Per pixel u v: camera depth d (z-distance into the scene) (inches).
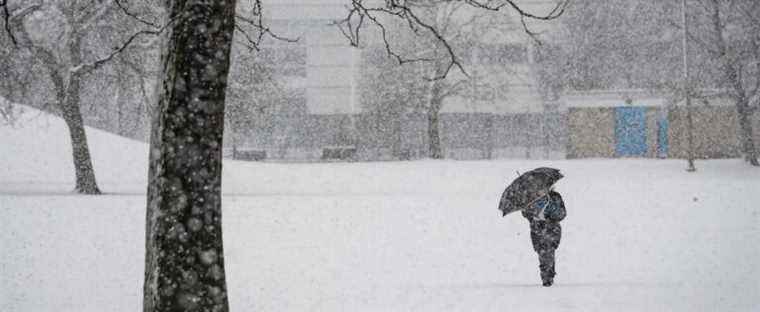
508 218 1601.9
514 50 5162.4
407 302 717.3
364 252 1111.6
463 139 5521.7
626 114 4247.0
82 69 2311.8
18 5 2032.5
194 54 508.4
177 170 505.4
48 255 1032.2
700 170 3474.4
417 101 4584.2
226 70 520.1
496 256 1069.8
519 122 5541.3
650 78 4825.3
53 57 2316.7
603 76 5044.3
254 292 782.5
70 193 2358.5
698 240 1161.4
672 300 703.1
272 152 5231.3
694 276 843.4
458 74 4562.0
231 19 523.5
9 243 1150.3
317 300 733.3
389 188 2746.1
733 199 1964.8
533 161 3826.3
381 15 4717.0
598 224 1411.2
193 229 503.5
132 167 2987.2
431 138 4584.2
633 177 3120.1
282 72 5344.5
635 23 4970.5
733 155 4138.8
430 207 1881.2
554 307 675.4
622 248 1099.3
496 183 2920.8
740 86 3754.9
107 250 1090.1
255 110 3629.4
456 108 5433.1
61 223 1438.2
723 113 4124.0
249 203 2028.8
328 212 1755.7
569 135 4279.0
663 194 2162.9
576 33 4987.7
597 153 4254.4
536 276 888.9
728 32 3855.8
